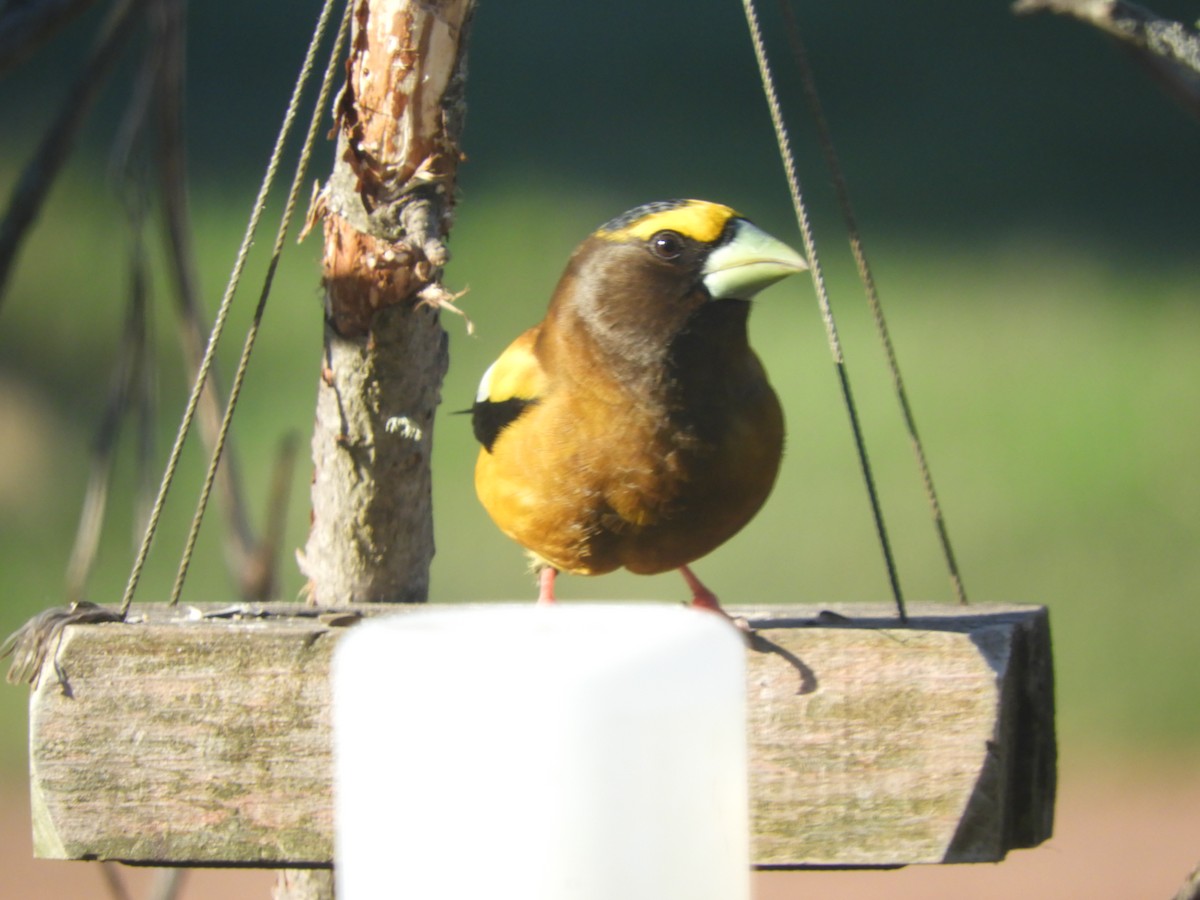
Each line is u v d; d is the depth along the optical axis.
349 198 7.12
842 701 6.15
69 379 22.97
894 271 26.02
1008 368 22.98
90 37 30.59
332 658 6.14
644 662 3.29
